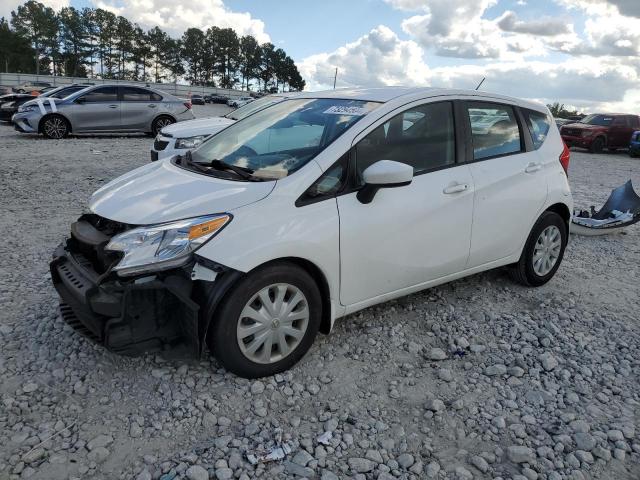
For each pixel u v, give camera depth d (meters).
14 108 19.39
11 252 5.15
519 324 4.03
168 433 2.70
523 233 4.42
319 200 3.19
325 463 2.55
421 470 2.54
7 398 2.89
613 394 3.22
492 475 2.53
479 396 3.14
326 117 3.68
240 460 2.53
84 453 2.54
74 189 8.19
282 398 3.03
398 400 3.07
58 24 104.12
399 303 4.28
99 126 15.22
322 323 3.42
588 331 4.00
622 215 7.05
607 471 2.58
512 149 4.34
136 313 2.90
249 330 3.02
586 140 19.53
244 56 121.12
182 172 3.56
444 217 3.75
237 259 2.86
